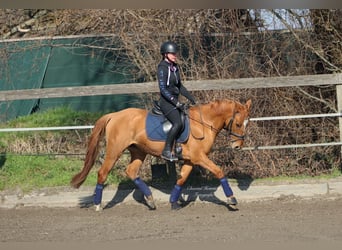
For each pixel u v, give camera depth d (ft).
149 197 30.73
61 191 33.14
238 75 36.65
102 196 32.78
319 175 35.04
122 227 26.37
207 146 29.37
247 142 35.58
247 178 34.91
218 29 37.09
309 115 33.22
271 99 36.24
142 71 37.81
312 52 36.76
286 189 32.48
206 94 35.42
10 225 27.50
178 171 35.63
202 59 36.58
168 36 36.91
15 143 38.81
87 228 26.35
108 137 30.09
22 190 33.30
